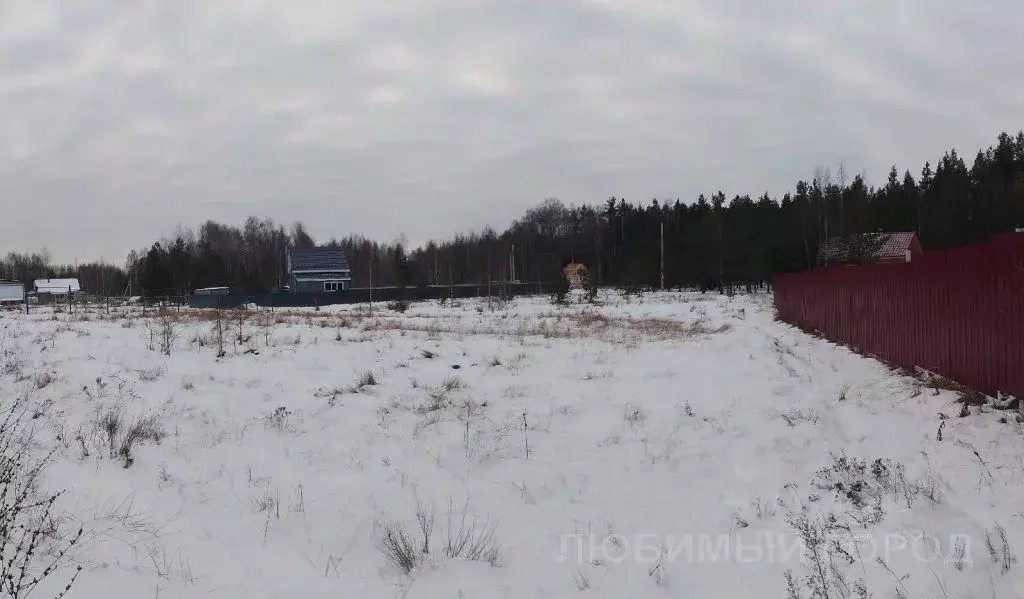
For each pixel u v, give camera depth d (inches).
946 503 206.7
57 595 165.6
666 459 312.3
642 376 544.4
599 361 627.5
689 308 1478.8
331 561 203.2
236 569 193.5
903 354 495.2
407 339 762.2
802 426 342.6
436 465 306.7
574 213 4687.5
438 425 378.3
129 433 314.8
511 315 1312.7
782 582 175.2
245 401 422.9
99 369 479.8
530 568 197.6
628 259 3085.6
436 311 1571.1
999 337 335.9
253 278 2940.5
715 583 181.0
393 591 182.2
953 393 359.3
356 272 3577.8
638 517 241.0
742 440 331.0
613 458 317.7
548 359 637.3
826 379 482.0
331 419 384.2
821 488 243.9
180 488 259.8
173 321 887.1
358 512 244.8
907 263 486.6
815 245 2049.7
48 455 256.7
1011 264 323.0
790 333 890.7
